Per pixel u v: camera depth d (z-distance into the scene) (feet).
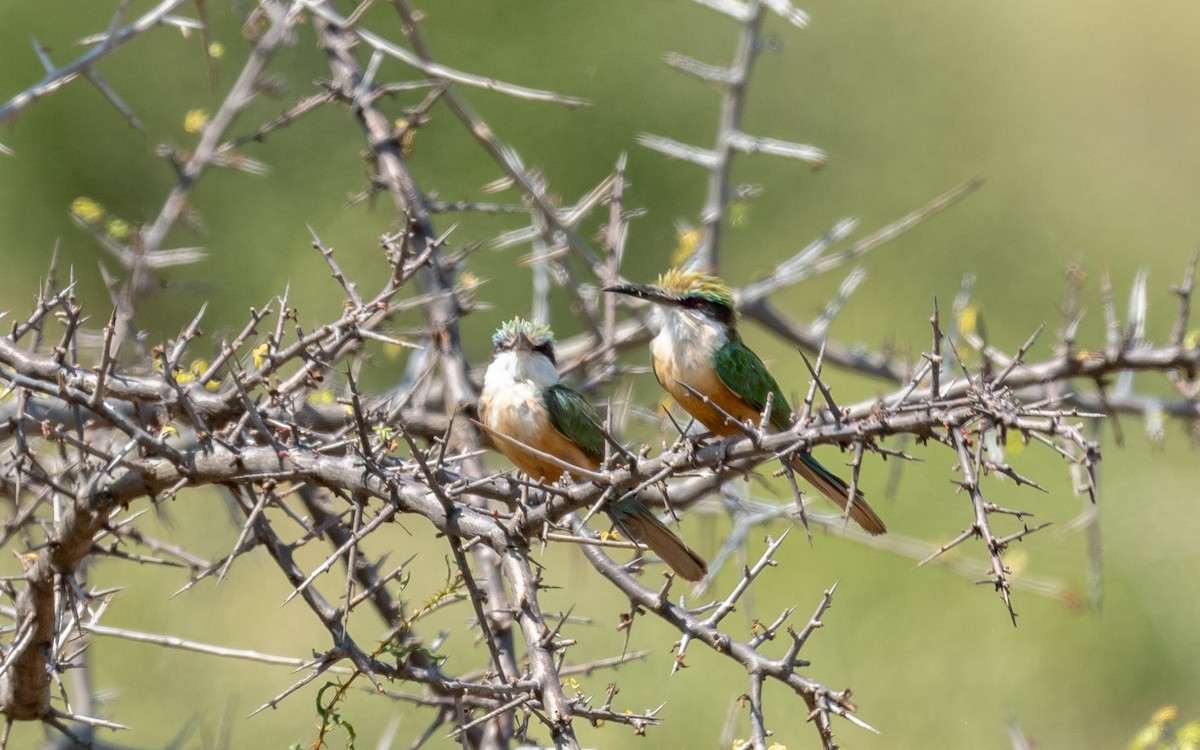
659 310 33.09
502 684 21.58
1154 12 74.23
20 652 22.50
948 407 18.19
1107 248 69.72
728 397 32.27
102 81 26.68
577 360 34.30
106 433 29.55
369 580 27.30
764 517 34.88
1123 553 55.83
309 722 45.80
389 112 60.49
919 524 55.57
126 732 44.65
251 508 23.17
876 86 71.77
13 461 25.53
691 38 66.90
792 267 38.22
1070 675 53.16
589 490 20.98
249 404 21.47
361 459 21.31
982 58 73.15
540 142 63.87
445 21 64.08
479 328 58.39
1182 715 51.29
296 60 59.41
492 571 27.25
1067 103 73.26
